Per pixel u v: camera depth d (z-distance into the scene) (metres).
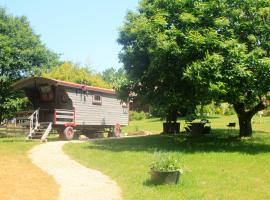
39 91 29.75
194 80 19.55
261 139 24.17
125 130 39.66
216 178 13.24
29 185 12.41
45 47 38.88
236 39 20.25
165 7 21.95
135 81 23.62
